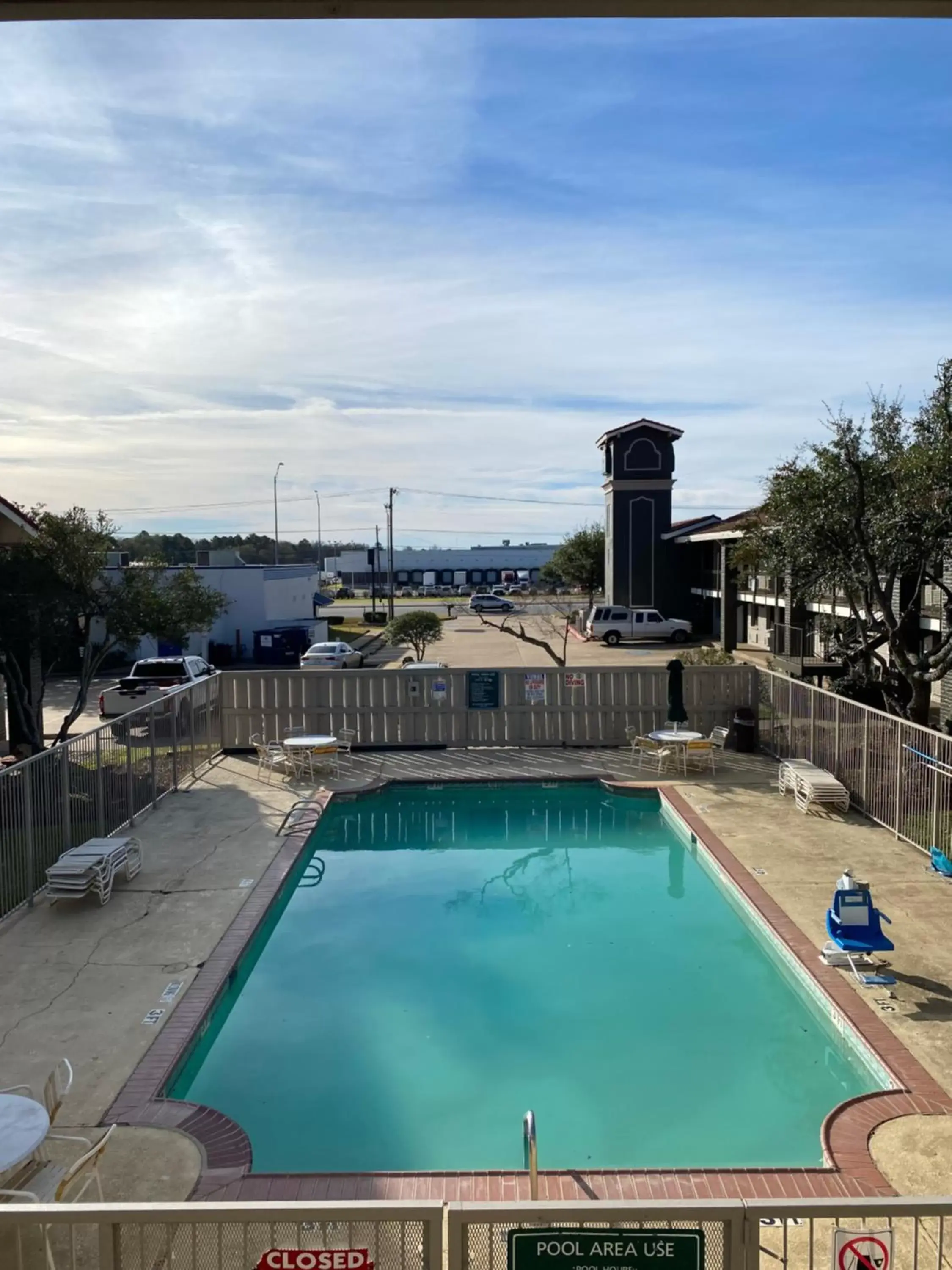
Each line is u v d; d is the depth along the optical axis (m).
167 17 2.12
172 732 15.54
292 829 13.27
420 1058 7.82
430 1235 3.06
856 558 16.02
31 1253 5.02
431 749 18.48
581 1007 8.73
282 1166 6.39
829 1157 6.01
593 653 40.22
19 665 16.95
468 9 2.17
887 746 12.95
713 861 11.91
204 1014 8.03
